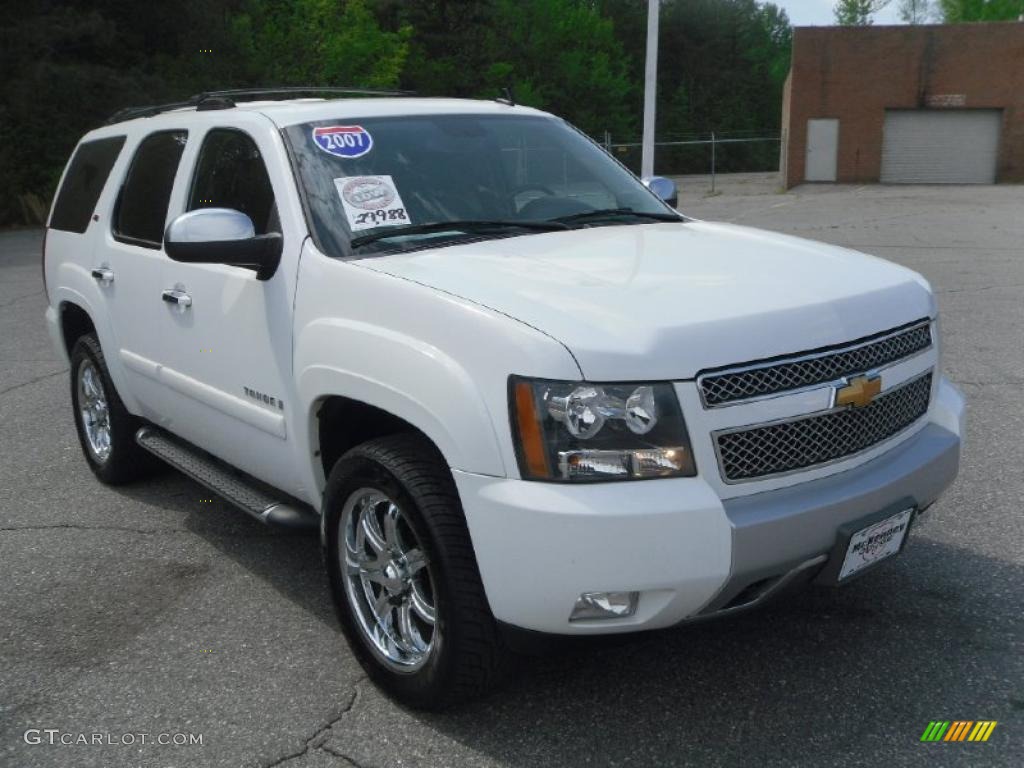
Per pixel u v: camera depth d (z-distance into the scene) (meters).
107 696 3.55
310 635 3.93
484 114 4.58
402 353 3.12
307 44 40.00
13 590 4.44
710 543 2.76
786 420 2.92
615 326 2.86
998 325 8.84
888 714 3.21
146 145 5.13
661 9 77.88
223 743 3.24
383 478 3.19
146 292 4.71
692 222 4.38
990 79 31.81
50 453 6.44
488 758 3.09
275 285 3.76
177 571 4.59
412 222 3.85
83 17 29.14
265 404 3.92
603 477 2.77
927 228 17.47
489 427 2.85
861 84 32.59
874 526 3.04
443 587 3.04
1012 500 4.88
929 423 3.49
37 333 10.66
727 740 3.12
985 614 3.82
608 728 3.21
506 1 62.72
